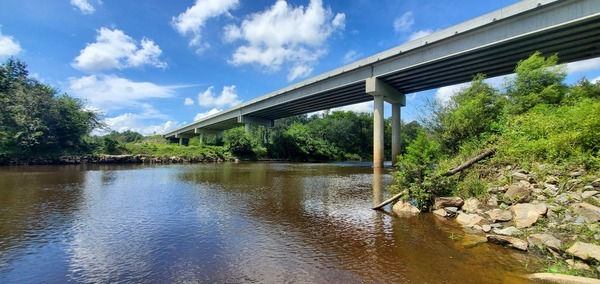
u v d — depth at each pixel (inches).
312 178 792.3
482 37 946.1
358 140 2775.6
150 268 195.2
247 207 397.1
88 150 1563.7
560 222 240.5
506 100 608.7
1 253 221.0
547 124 416.5
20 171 916.6
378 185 638.5
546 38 869.2
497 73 1218.6
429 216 339.6
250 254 221.9
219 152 2023.9
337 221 322.0
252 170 1087.0
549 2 786.8
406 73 1246.9
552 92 549.6
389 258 213.6
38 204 406.0
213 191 540.7
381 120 1352.1
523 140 415.8
